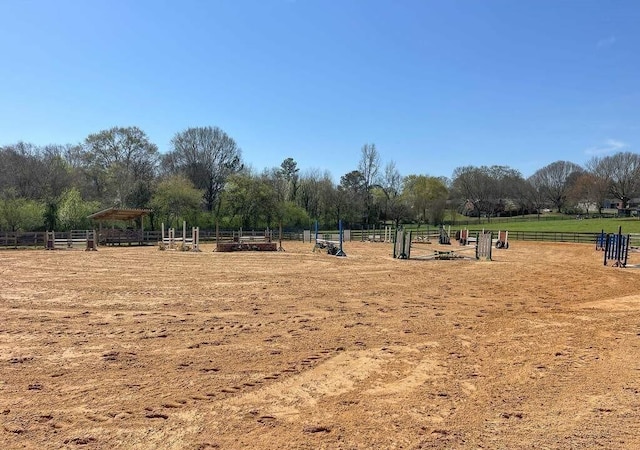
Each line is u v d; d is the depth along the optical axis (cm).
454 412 586
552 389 673
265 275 1986
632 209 10275
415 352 862
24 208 4319
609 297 1512
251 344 905
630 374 746
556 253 3672
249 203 6062
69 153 6975
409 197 8125
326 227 7312
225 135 7350
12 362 775
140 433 518
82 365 762
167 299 1389
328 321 1118
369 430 530
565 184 11362
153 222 5672
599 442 506
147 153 6294
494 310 1280
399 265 2470
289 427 537
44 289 1559
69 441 497
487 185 11000
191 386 670
